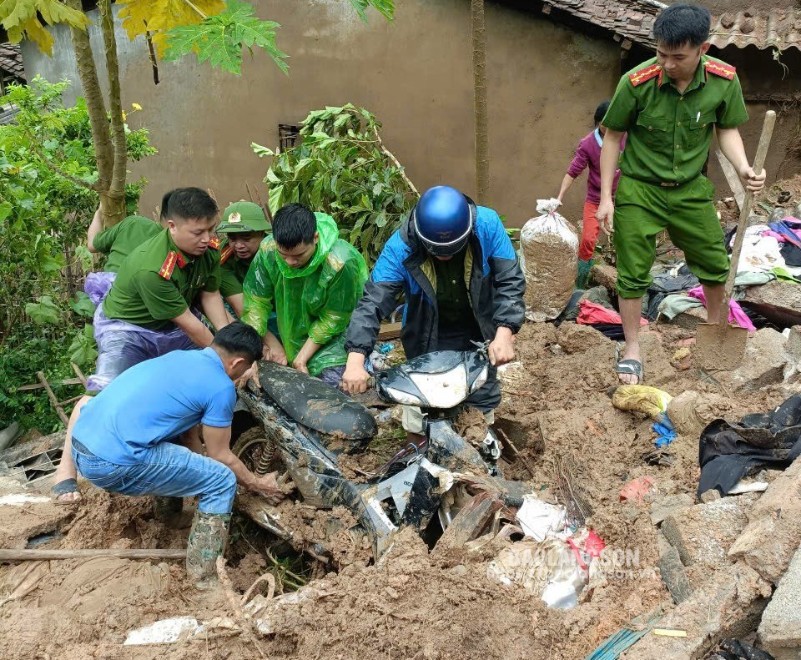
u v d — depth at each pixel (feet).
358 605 10.29
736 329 15.44
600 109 21.63
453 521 11.49
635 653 8.91
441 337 14.28
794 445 11.73
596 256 26.30
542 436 14.60
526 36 28.30
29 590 11.50
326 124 27.25
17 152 22.53
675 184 15.48
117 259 16.37
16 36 13.33
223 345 11.89
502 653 9.53
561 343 18.71
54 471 17.19
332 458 12.46
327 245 14.42
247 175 34.12
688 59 14.15
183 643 10.21
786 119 27.02
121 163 17.19
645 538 10.74
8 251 22.41
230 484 12.04
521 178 29.94
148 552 12.28
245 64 32.42
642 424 14.34
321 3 30.53
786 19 26.23
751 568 9.73
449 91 30.01
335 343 15.52
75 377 21.47
